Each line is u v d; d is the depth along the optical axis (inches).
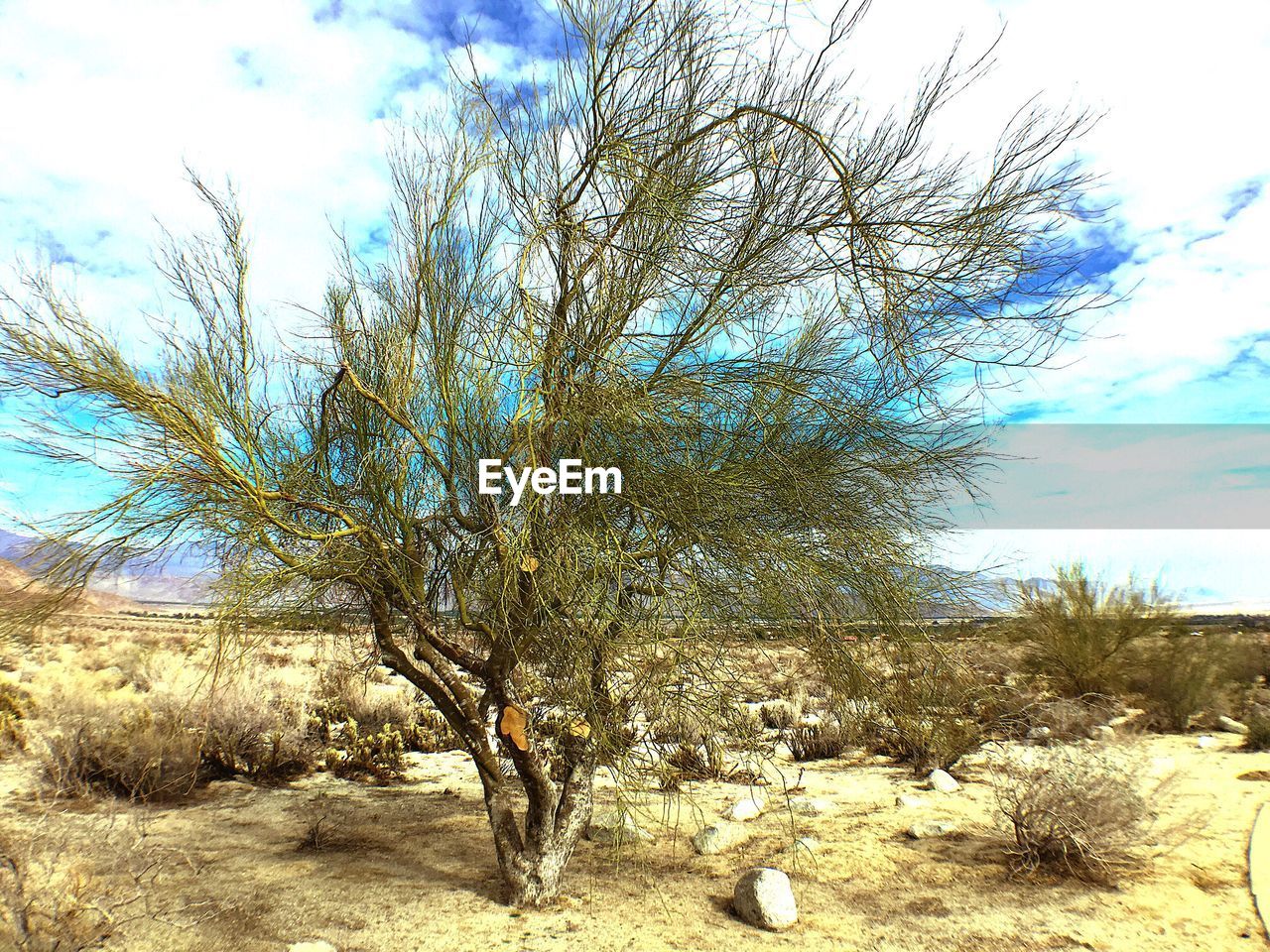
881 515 205.6
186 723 333.1
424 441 191.0
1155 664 508.4
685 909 205.5
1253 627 1366.9
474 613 203.3
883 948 181.0
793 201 174.6
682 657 163.8
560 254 192.2
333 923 191.3
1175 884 217.5
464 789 346.0
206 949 170.1
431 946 179.9
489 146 201.0
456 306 198.5
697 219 179.8
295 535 176.6
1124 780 237.5
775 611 176.4
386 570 194.9
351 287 218.4
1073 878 223.8
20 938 154.4
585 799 219.3
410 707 500.1
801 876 230.1
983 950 179.0
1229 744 433.1
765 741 407.5
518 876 208.1
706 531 174.6
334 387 189.3
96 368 156.7
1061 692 503.8
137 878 185.8
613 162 186.1
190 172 180.5
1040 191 156.4
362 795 331.6
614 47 181.6
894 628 195.0
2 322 152.4
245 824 278.8
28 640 160.6
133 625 1043.9
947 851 251.0
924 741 221.5
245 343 187.6
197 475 164.1
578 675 167.9
